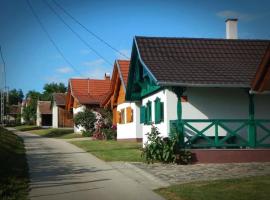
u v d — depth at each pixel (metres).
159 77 18.48
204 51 21.78
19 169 16.84
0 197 11.64
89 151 24.97
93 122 44.34
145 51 21.27
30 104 92.44
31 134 52.97
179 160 18.36
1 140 26.02
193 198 11.23
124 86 32.31
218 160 18.59
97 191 12.65
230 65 20.59
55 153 24.14
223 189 12.19
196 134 19.25
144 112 25.33
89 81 52.91
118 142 31.69
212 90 20.62
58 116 67.81
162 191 12.48
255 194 11.42
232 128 20.42
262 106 20.88
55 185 13.66
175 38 22.72
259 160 18.80
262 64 17.00
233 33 26.97
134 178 15.05
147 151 18.86
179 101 18.89
